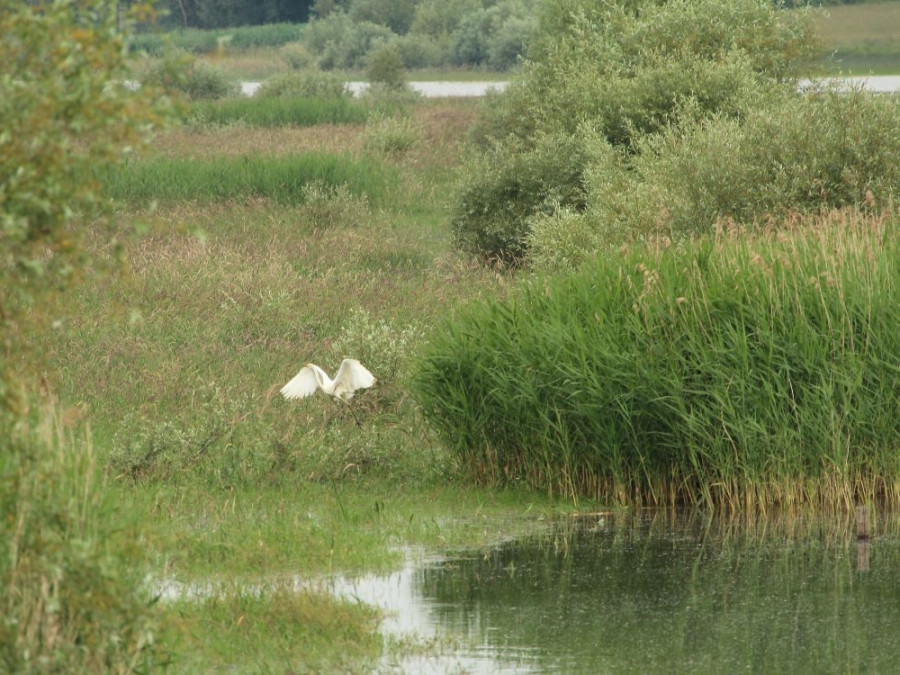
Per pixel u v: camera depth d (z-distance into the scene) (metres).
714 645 33.41
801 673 31.42
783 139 68.44
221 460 48.38
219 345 63.97
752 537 43.66
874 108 67.88
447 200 110.81
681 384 46.62
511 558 41.16
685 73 96.75
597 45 107.81
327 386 43.88
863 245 50.25
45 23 22.33
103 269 24.56
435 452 50.78
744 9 107.00
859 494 47.56
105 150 22.78
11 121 22.19
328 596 35.34
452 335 50.81
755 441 46.28
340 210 99.25
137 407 54.03
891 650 33.00
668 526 45.03
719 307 48.28
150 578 27.08
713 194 68.62
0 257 23.84
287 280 76.56
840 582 38.78
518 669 31.62
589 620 35.41
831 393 46.34
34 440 26.31
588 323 48.78
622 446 47.38
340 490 47.88
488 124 126.62
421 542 42.69
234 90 199.38
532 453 48.59
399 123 147.12
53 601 23.95
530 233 82.44
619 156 89.31
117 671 25.59
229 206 102.94
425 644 33.16
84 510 26.69
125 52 22.88
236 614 34.19
